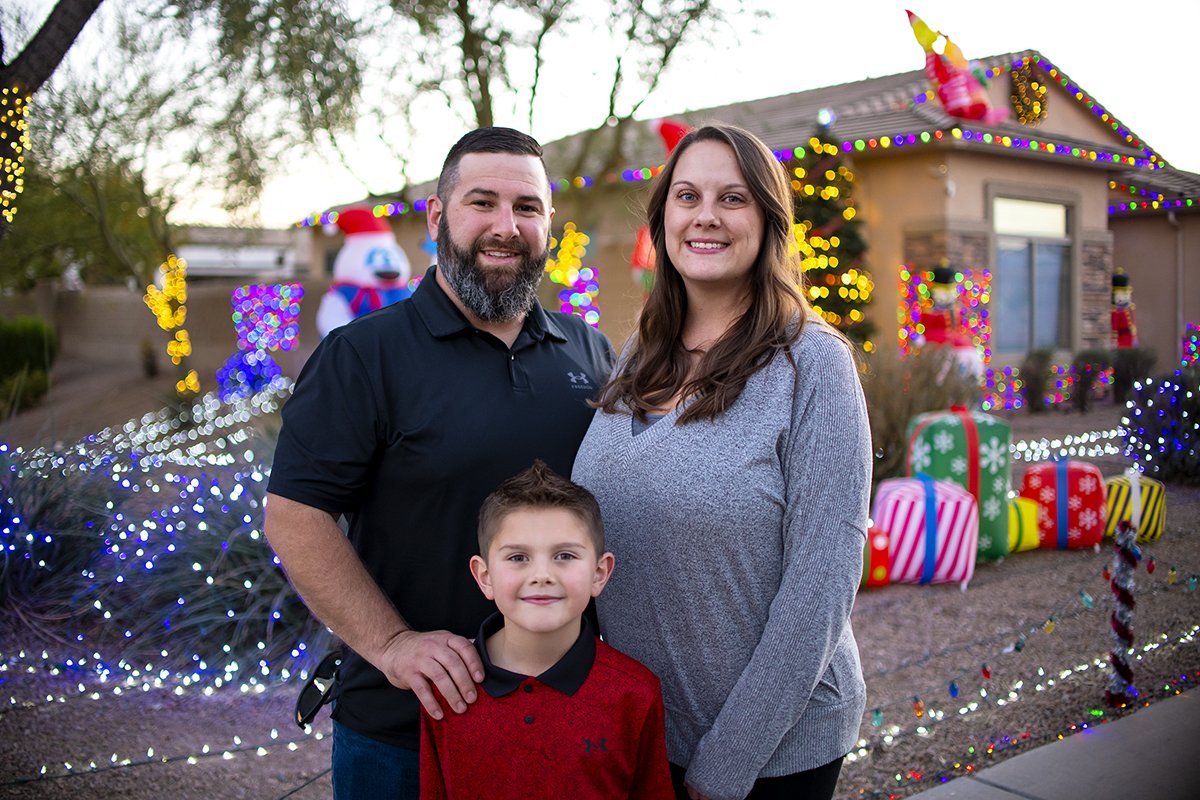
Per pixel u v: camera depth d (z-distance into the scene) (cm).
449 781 188
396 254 1110
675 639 196
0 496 588
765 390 193
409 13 1004
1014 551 701
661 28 1045
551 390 228
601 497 204
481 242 214
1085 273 1481
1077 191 1455
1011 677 471
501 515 185
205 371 2009
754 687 184
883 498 636
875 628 543
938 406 856
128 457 757
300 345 1911
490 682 186
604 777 183
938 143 1239
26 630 542
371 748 214
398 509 212
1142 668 482
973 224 1295
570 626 190
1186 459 952
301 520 198
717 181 204
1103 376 1438
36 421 1465
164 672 482
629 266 1491
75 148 997
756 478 189
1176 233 1709
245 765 400
